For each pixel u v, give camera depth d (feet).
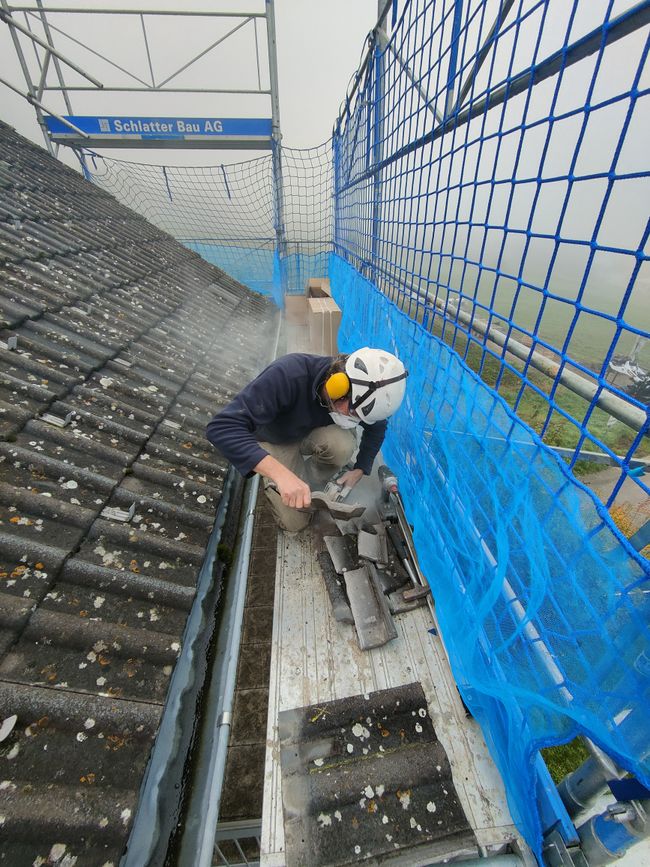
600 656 2.64
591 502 2.66
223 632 5.92
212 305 16.38
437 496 5.30
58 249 12.72
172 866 3.86
